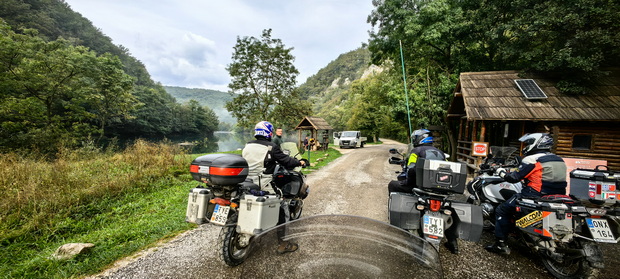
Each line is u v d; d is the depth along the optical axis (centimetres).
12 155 739
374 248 145
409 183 325
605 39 753
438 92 1418
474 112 825
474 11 1270
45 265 296
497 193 368
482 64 1418
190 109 8912
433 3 1355
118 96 2333
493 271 291
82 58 1764
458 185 263
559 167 294
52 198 471
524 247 343
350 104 5500
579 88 818
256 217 250
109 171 699
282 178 371
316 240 148
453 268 297
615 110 754
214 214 268
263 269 137
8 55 1355
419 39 1413
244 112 2088
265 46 1986
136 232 392
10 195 467
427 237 269
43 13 7038
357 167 1173
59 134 1413
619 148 778
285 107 2164
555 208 265
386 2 1568
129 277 271
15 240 362
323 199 611
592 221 257
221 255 270
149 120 6303
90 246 335
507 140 1066
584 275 260
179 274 276
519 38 980
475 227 278
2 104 1278
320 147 2339
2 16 5562
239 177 258
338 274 132
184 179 746
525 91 876
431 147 320
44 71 1506
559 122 830
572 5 802
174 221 439
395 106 1548
